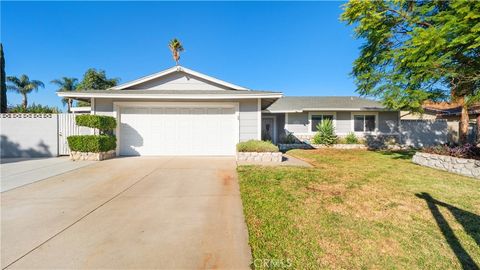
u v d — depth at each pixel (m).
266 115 17.88
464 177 6.81
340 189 5.39
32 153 10.23
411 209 4.22
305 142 16.81
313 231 3.34
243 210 4.12
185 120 10.45
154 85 11.41
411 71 9.28
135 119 10.35
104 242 3.00
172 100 10.38
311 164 8.84
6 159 9.41
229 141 10.53
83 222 3.60
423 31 7.11
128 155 10.37
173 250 2.84
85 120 8.91
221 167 7.88
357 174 7.05
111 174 6.81
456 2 6.63
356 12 10.16
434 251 2.92
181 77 11.47
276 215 3.86
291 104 18.12
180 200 4.66
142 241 3.04
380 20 10.06
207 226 3.50
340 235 3.25
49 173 6.89
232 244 3.00
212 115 10.50
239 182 5.97
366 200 4.66
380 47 11.03
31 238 3.08
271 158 9.09
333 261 2.67
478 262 2.71
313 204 4.39
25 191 5.16
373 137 16.77
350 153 12.95
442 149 8.84
